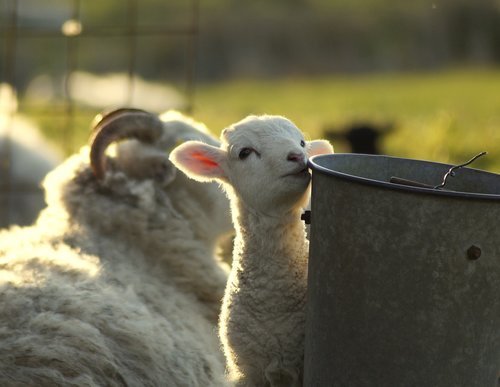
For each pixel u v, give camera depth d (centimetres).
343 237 454
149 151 735
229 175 558
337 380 467
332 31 4606
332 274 462
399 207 431
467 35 4512
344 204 451
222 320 563
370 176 512
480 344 444
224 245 818
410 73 4250
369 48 4538
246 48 4478
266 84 4047
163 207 735
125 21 4619
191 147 568
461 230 427
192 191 748
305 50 4528
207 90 3822
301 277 541
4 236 706
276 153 528
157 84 3866
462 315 436
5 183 1217
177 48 4469
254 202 535
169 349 577
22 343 511
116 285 639
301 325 536
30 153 1268
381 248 439
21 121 1528
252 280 541
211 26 4591
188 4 4756
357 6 4875
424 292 434
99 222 721
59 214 734
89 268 630
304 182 524
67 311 547
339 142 1758
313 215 479
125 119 720
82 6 4800
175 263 725
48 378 501
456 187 501
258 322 539
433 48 4516
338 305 461
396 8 4803
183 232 735
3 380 495
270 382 539
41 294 553
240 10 4872
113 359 536
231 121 2370
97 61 4272
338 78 4162
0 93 1814
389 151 1764
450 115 1862
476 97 3259
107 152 750
